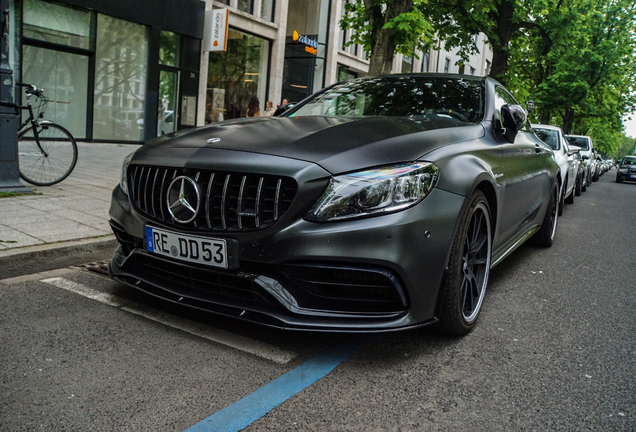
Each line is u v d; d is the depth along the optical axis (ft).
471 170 9.02
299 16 65.51
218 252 8.09
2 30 18.08
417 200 7.85
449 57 115.03
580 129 135.33
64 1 41.19
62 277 11.63
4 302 9.89
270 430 6.24
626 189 67.77
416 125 9.69
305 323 7.70
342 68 76.02
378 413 6.77
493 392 7.52
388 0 28.76
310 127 9.21
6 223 14.56
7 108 18.54
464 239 8.77
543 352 9.09
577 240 20.98
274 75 62.44
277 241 7.70
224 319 9.67
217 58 56.29
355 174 7.70
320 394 7.18
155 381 7.27
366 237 7.52
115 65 46.37
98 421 6.23
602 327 10.55
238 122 10.36
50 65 41.68
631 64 86.89
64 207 17.17
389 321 7.83
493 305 11.65
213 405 6.73
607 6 79.61
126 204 9.64
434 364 8.34
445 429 6.49
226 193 8.04
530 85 75.20
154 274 9.33
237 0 56.75
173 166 8.57
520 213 13.12
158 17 48.47
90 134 45.14
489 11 53.36
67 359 7.77
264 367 7.89
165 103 51.24
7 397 6.64
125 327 9.06
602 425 6.75
